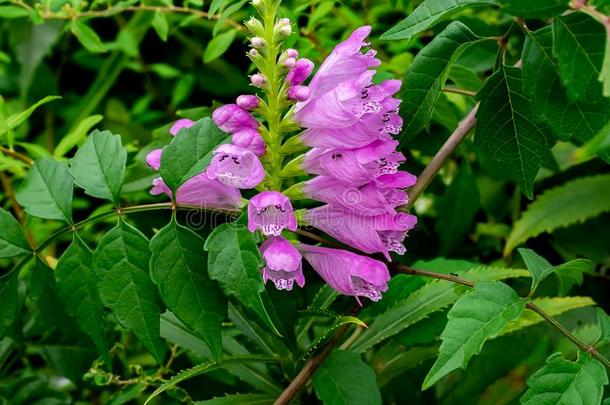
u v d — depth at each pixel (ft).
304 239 1.73
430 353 1.55
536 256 1.32
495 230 1.91
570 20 1.18
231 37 1.74
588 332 1.62
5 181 1.86
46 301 1.40
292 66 1.30
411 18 1.29
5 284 1.37
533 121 1.34
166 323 1.53
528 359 1.69
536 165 1.35
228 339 1.55
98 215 1.32
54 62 2.49
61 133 2.30
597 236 1.86
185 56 2.37
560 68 1.19
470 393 1.71
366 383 1.36
